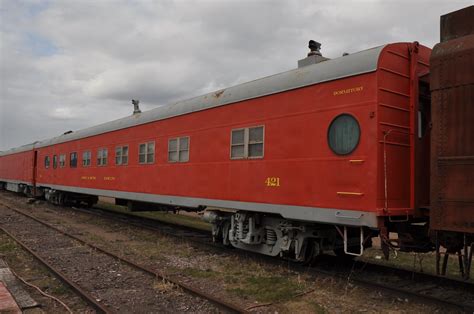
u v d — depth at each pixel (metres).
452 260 8.72
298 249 7.81
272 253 8.45
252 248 8.94
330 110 6.86
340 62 6.86
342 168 6.59
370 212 6.11
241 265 8.16
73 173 19.14
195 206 10.16
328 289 6.48
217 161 9.48
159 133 12.05
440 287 6.57
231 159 9.03
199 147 10.16
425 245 6.73
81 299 6.13
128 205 14.54
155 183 12.06
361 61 6.45
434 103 5.44
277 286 6.66
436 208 5.33
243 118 8.79
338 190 6.62
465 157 5.06
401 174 6.43
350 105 6.54
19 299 5.92
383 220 6.14
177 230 13.27
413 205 6.41
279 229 8.27
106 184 15.50
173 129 11.34
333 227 7.71
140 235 11.94
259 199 8.20
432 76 5.48
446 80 5.31
